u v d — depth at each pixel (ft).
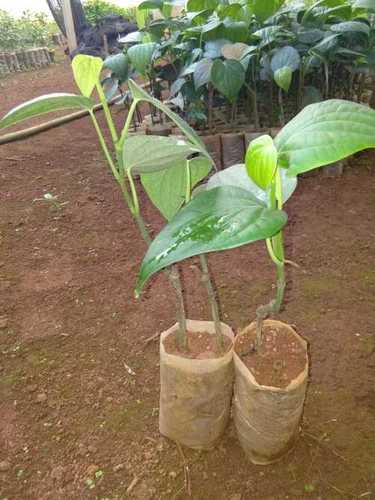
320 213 7.00
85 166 9.16
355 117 1.92
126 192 2.76
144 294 5.48
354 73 8.67
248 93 8.59
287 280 5.58
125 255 6.26
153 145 2.65
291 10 8.42
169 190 3.18
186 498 3.32
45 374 4.39
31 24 24.94
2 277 5.83
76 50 18.42
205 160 3.04
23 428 3.86
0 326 4.99
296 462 3.53
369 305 5.10
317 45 7.41
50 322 5.06
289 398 2.99
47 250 6.42
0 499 3.33
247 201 2.18
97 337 4.84
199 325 3.53
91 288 5.61
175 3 9.11
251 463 3.53
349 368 4.33
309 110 2.07
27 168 9.16
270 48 7.96
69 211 7.42
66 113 13.01
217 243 1.90
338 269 5.74
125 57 8.16
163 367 3.28
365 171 8.23
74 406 4.06
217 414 3.42
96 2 24.53
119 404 4.07
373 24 8.13
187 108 8.72
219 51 7.56
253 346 3.24
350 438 3.69
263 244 6.40
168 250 1.99
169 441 3.72
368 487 3.34
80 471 3.51
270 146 1.92
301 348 3.21
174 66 8.87
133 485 3.41
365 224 6.65
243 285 5.56
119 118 12.10
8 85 17.17
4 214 7.35
